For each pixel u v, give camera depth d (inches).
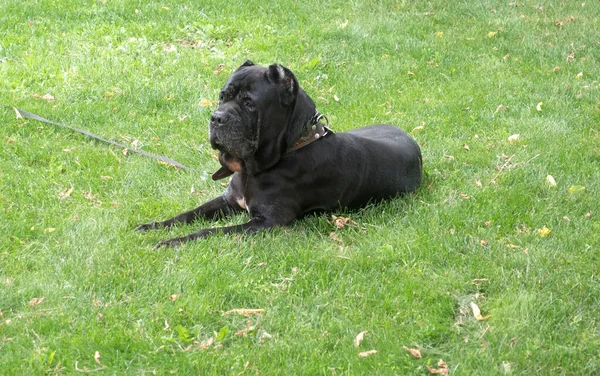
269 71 175.0
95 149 209.6
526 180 199.8
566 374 144.6
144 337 149.2
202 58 263.6
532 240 176.2
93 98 237.3
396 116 236.8
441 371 145.1
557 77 262.8
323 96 248.2
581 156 212.7
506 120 234.7
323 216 184.4
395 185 192.1
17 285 159.3
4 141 210.4
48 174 197.6
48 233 175.0
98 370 142.9
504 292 161.2
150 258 167.2
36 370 141.3
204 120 229.8
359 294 160.4
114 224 178.4
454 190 196.1
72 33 275.4
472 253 171.2
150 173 200.8
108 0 299.9
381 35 289.9
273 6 310.2
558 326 153.6
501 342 149.8
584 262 168.4
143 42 269.7
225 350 148.5
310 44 280.5
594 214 187.0
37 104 229.9
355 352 147.6
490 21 310.2
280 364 145.8
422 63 271.6
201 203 191.2
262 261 169.2
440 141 221.5
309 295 160.6
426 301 159.6
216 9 301.6
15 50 261.4
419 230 178.5
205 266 165.5
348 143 186.9
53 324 149.9
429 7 323.9
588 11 321.1
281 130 177.3
